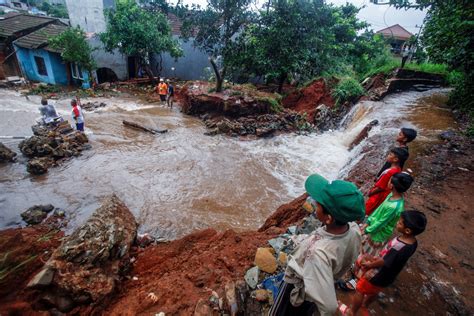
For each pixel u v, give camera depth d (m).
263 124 14.20
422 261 4.16
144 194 8.02
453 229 4.86
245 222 7.18
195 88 17.06
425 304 3.49
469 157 7.45
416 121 10.45
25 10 33.12
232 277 3.70
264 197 8.44
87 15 22.00
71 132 11.48
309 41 16.23
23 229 6.08
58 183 8.16
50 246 5.32
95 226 4.28
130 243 4.75
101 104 16.77
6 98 16.55
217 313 3.12
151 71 23.23
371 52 21.41
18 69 21.69
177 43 22.22
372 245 3.48
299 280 1.86
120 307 3.51
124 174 8.99
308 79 18.62
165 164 9.95
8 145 10.21
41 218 6.50
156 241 5.96
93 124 13.39
